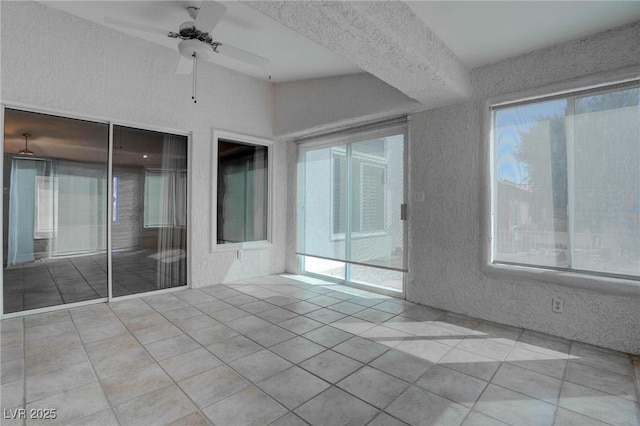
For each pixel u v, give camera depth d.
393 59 2.38
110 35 3.47
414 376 2.12
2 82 2.90
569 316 2.66
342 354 2.42
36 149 3.13
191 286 4.15
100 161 3.48
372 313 3.31
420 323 3.03
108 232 3.55
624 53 2.37
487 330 2.87
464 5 2.18
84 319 3.06
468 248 3.21
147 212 3.82
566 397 1.89
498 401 1.85
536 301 2.82
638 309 2.37
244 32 3.09
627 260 2.40
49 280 3.23
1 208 2.98
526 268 2.86
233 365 2.24
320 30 2.02
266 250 4.96
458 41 2.64
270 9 1.81
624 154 2.40
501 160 3.02
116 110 3.52
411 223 3.64
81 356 2.35
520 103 2.90
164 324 2.97
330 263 4.75
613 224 2.45
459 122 3.25
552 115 2.72
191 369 2.19
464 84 3.02
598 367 2.22
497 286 3.04
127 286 3.69
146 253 3.82
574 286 2.59
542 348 2.51
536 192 2.81
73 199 3.34
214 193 4.31
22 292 3.10
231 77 4.46
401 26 2.16
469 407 1.80
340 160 4.39
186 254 4.14
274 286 4.34
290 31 3.06
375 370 2.19
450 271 3.34
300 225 4.97
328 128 4.41
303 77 4.43
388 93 3.64
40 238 3.18
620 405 1.81
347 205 4.30
